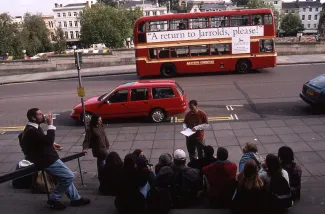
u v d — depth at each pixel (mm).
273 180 4977
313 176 8250
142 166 5512
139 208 5254
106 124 14000
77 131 13289
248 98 16750
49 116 5215
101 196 6367
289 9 132875
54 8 105062
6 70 31906
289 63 27047
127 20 62969
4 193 6520
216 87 19719
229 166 5652
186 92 18906
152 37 23359
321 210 5055
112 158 6422
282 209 4961
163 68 23859
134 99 13648
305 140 10711
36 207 5371
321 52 31844
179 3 155750
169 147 10977
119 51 32281
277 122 12648
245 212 4918
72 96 19953
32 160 5035
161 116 13727
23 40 48219
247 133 11711
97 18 60906
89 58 32406
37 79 27484
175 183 5750
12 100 20094
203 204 5922
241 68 23797
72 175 5281
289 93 17281
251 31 23172
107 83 23594
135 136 12242
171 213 5230
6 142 12320
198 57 23562
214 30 23203
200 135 8336
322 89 13109
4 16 46094
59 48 59250
